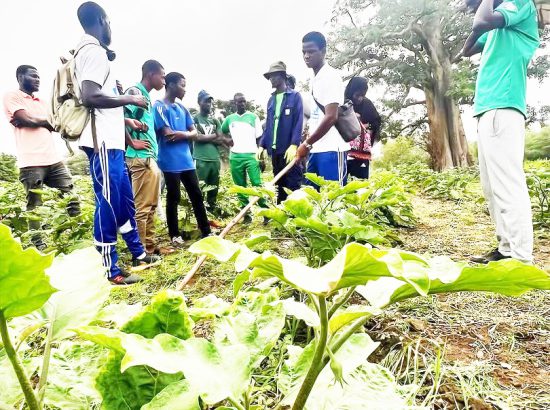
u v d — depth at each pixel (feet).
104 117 9.46
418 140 85.56
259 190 7.66
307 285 1.68
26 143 13.06
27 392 2.04
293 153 13.47
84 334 2.37
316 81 10.84
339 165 11.51
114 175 9.65
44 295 1.88
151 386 2.75
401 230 13.88
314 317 2.87
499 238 9.00
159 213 18.30
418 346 5.37
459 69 66.33
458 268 2.04
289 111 14.73
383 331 5.99
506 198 8.22
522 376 5.01
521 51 8.09
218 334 3.00
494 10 8.20
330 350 2.12
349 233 6.55
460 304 7.18
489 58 8.43
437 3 64.75
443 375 4.89
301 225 6.40
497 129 8.22
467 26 66.03
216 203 19.24
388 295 2.29
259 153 17.20
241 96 18.02
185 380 2.50
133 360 2.17
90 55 8.98
